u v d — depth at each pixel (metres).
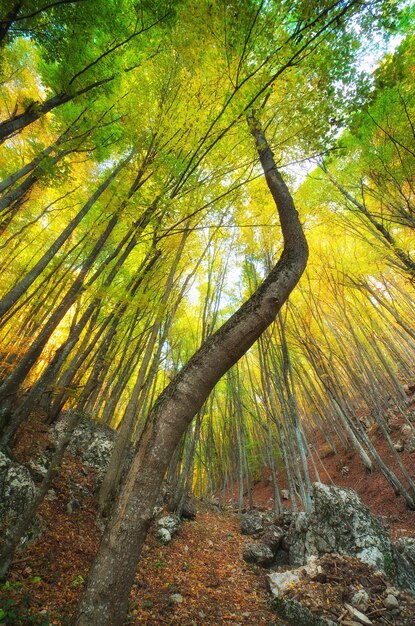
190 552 6.68
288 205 3.25
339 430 15.05
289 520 8.35
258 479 18.78
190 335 12.46
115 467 6.40
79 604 1.58
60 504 5.71
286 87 3.32
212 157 3.96
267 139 4.06
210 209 4.32
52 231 8.66
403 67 3.37
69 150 5.02
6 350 6.53
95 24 3.69
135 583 4.80
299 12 2.54
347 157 6.96
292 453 9.32
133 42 4.18
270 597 4.90
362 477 12.02
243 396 16.45
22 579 3.69
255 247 10.20
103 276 8.27
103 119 5.27
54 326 5.28
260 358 10.35
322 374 11.27
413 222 6.09
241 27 2.57
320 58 2.94
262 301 2.36
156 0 3.45
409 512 8.98
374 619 3.95
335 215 8.52
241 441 12.59
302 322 11.06
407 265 6.67
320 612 4.07
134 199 4.10
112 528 1.72
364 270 9.62
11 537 3.45
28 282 4.51
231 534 8.64
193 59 3.27
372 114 5.70
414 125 5.45
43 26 3.60
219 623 4.26
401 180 6.06
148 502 1.77
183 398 2.00
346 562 5.05
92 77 4.21
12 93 6.65
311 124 3.48
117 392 9.74
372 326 12.96
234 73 3.06
